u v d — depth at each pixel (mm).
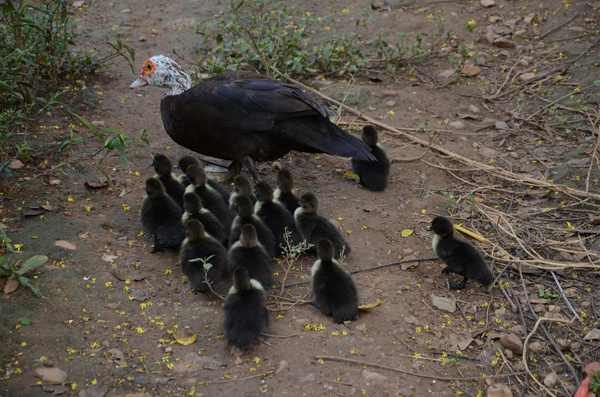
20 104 4480
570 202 4258
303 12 5281
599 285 3975
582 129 4543
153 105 4668
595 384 3699
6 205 4098
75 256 3957
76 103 4582
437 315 3881
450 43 5082
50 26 4602
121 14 5246
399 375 3719
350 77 4898
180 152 4461
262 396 3662
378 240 4121
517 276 4016
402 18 5250
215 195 4172
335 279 3840
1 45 4379
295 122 4168
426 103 4750
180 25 5184
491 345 3814
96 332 3777
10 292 3820
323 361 3738
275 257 4074
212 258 3906
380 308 3887
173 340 3783
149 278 3951
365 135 4316
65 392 3645
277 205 4117
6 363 3680
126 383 3676
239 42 4840
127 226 4113
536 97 4738
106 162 4336
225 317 3770
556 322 3871
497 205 4277
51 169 4199
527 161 4453
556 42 5016
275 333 3805
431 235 4145
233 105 4145
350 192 4328
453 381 3719
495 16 5211
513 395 3705
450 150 4516
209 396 3662
